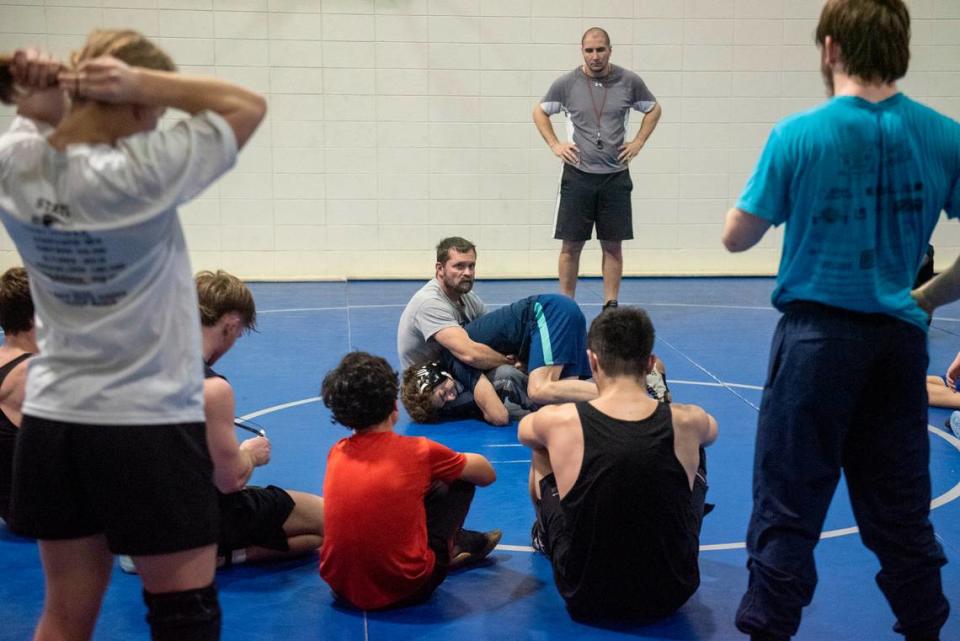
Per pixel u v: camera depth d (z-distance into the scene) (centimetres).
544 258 1153
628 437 311
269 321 886
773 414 265
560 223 879
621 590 321
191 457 213
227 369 709
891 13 250
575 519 316
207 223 1122
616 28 1117
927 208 257
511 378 580
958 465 496
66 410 207
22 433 215
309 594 354
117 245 200
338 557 336
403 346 612
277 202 1124
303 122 1112
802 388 258
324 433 557
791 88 1138
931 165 255
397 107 1116
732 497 455
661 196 1155
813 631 324
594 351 327
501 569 377
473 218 1143
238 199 1120
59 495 213
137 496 208
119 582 363
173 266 212
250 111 206
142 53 210
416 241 1144
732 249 267
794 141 251
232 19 1086
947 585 354
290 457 515
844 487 461
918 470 266
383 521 330
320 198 1128
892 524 267
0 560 382
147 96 199
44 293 211
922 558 268
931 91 1143
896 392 263
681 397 632
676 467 312
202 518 215
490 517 430
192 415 215
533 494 375
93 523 220
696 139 1144
